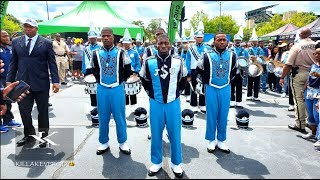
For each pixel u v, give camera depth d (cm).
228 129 577
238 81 754
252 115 695
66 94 927
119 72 414
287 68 555
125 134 445
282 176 376
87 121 621
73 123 605
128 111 685
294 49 537
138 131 558
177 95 363
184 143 495
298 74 545
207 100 439
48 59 454
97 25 1355
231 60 426
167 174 381
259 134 547
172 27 415
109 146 471
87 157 430
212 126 447
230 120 638
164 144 493
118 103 422
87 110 705
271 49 1245
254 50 1057
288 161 425
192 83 577
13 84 298
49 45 450
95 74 421
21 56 439
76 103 792
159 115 363
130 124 604
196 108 709
